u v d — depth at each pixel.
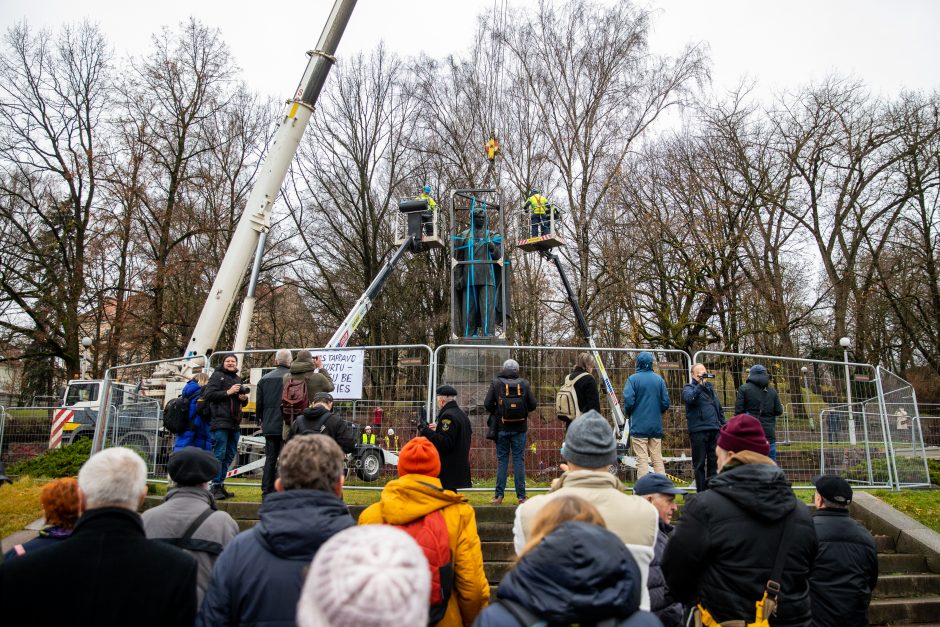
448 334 31.84
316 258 34.12
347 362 9.80
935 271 27.09
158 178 27.86
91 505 2.69
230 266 13.95
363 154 33.19
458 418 7.13
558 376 9.91
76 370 25.73
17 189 26.97
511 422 8.08
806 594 3.41
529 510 3.41
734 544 3.35
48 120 27.00
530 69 26.75
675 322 28.09
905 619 6.77
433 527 3.57
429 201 14.75
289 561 2.77
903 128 25.59
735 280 25.53
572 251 28.78
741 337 25.27
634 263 28.59
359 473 10.05
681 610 4.09
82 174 26.86
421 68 28.80
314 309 35.31
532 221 15.30
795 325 26.45
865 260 27.98
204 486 3.93
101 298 26.47
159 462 10.17
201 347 13.66
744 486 3.44
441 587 3.53
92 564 2.53
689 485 9.52
